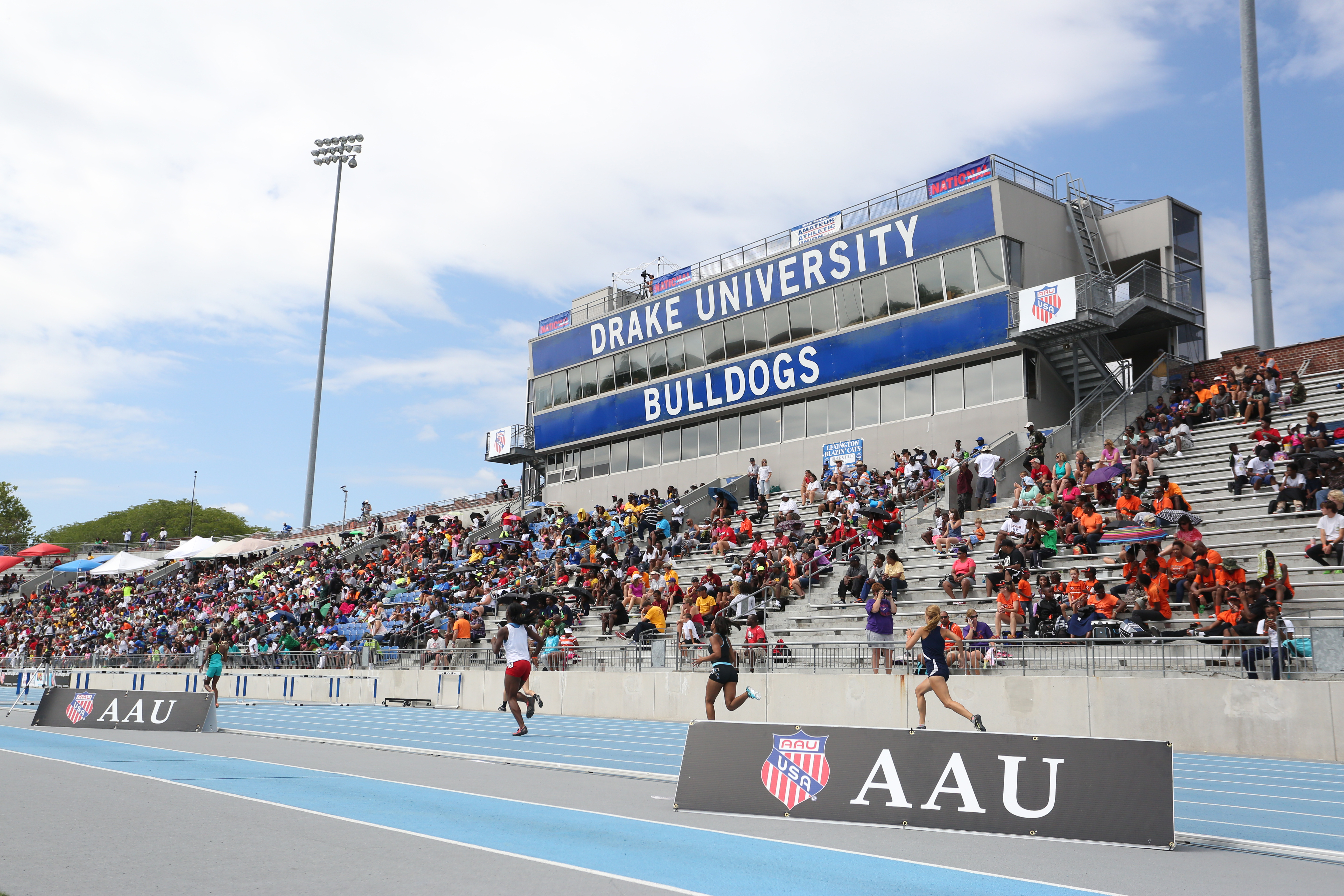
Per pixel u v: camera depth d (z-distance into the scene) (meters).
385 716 22.23
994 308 30.09
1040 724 15.99
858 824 7.90
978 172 30.75
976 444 30.33
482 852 6.51
